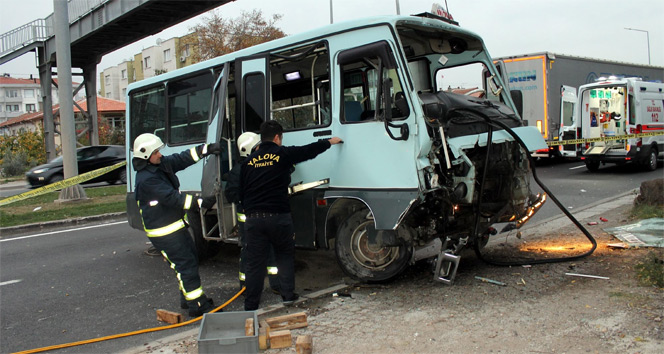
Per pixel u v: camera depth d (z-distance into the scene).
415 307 4.79
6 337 4.96
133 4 18.91
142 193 4.93
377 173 5.19
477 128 5.59
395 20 5.20
